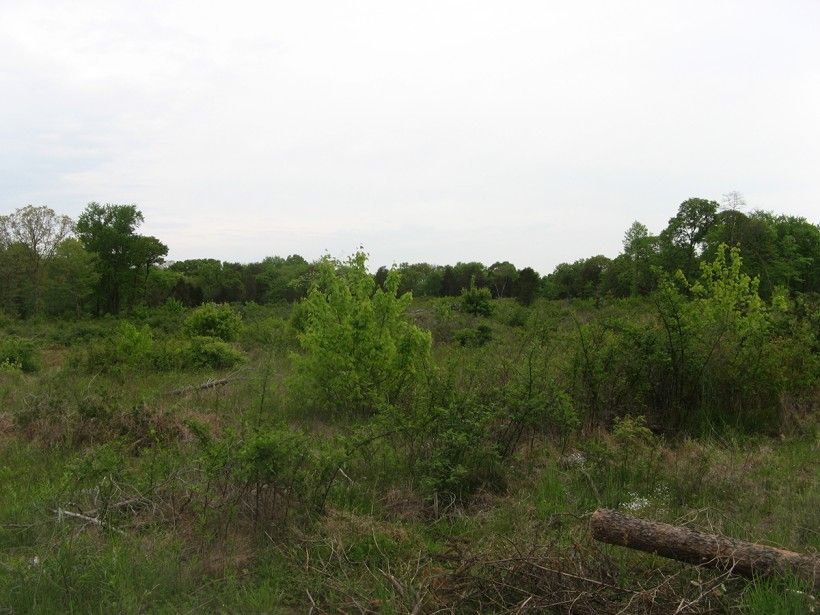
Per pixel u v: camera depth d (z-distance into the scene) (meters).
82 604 3.79
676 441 7.20
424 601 3.72
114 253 46.22
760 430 7.75
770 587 3.54
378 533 4.73
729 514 5.00
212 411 8.85
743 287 9.16
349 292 9.54
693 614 3.41
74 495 5.41
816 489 5.38
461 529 4.96
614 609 3.52
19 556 4.38
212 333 18.03
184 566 4.28
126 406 8.32
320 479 5.27
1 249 42.88
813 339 8.86
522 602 3.60
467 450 5.90
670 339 8.10
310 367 9.05
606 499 5.41
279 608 3.84
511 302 27.53
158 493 5.35
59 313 42.81
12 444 7.30
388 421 6.38
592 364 7.93
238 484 5.17
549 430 7.13
